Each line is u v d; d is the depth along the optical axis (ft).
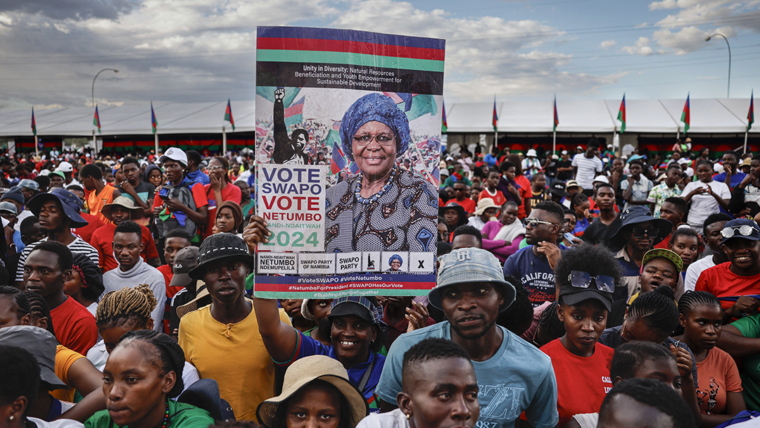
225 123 114.83
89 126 127.03
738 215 27.94
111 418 8.22
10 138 136.98
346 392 8.46
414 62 9.02
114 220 22.30
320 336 11.48
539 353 8.53
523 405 8.23
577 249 10.16
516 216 22.63
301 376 8.49
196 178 24.12
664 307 10.01
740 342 12.15
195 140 128.47
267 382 10.89
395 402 8.39
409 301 13.10
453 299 8.25
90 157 110.42
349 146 8.80
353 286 8.93
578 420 8.93
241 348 10.70
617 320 13.44
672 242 17.33
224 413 8.98
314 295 8.73
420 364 6.59
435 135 9.13
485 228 25.29
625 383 6.55
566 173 47.52
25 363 7.37
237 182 30.45
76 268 13.47
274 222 8.65
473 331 8.12
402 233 9.07
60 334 11.84
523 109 114.32
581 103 114.73
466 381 6.43
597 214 31.40
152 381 7.78
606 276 9.63
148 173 29.37
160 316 15.21
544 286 15.53
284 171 8.64
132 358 7.72
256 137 8.57
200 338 10.85
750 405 12.37
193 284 14.15
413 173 9.09
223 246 10.73
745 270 14.01
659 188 31.81
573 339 9.75
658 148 109.60
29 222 18.15
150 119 127.24
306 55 8.59
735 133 102.63
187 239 17.17
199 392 8.59
